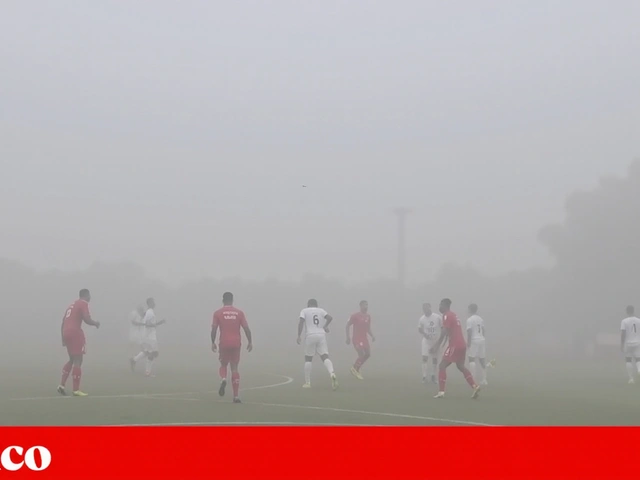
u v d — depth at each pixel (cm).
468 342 1784
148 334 1950
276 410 1122
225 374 1241
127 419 993
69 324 1310
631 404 1313
